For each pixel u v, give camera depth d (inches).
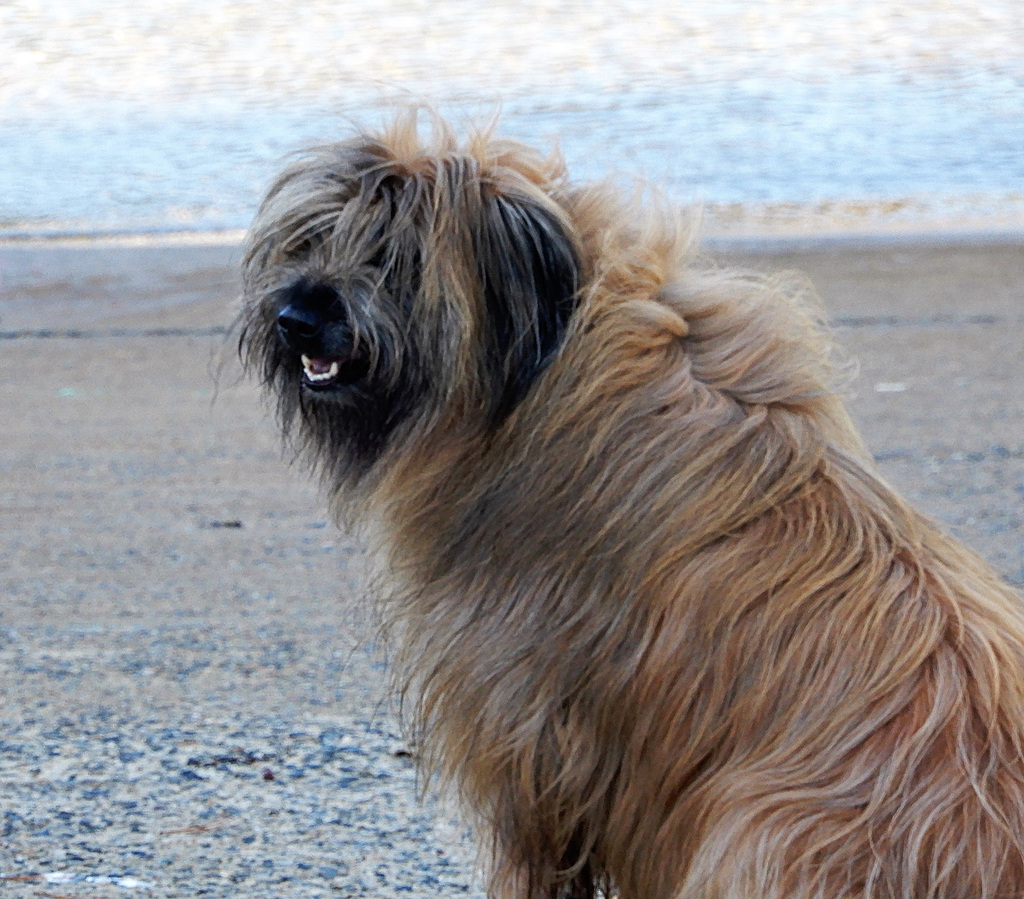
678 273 260.7
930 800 207.8
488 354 252.1
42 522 557.3
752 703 221.9
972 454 627.2
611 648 233.6
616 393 241.0
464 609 249.4
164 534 540.7
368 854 299.4
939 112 1653.5
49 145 1525.6
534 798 245.3
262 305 266.2
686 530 230.8
